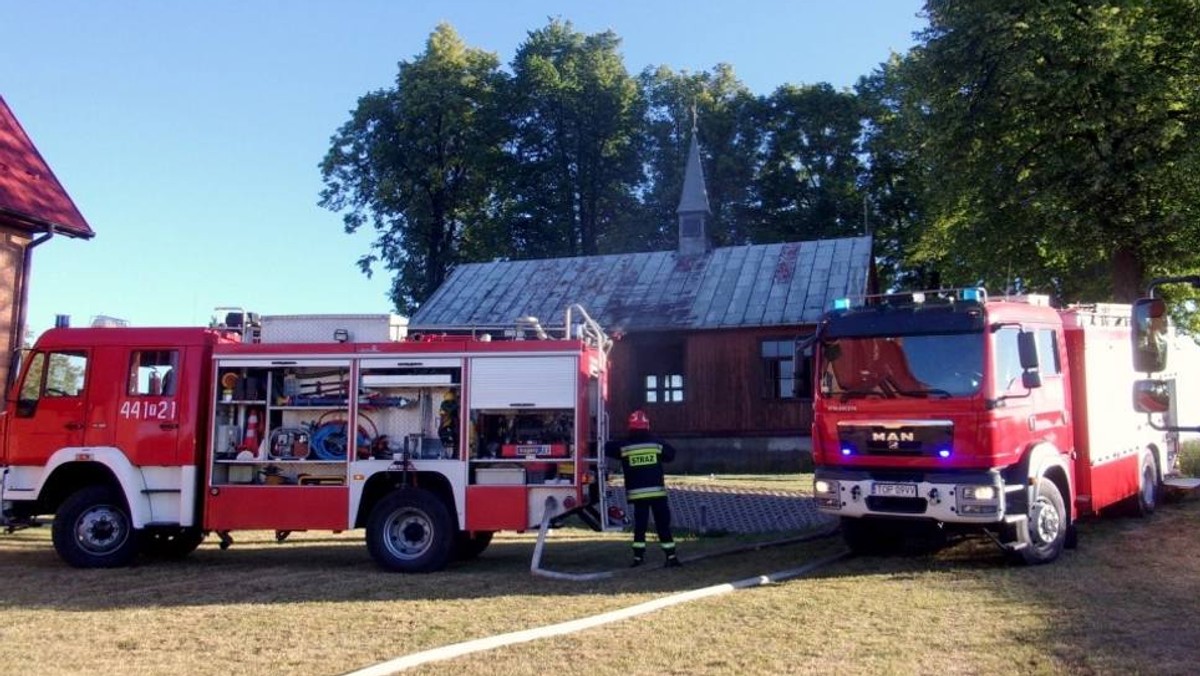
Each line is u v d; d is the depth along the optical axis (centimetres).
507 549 1253
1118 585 855
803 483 1994
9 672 613
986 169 2305
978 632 692
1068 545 1061
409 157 3912
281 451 1072
